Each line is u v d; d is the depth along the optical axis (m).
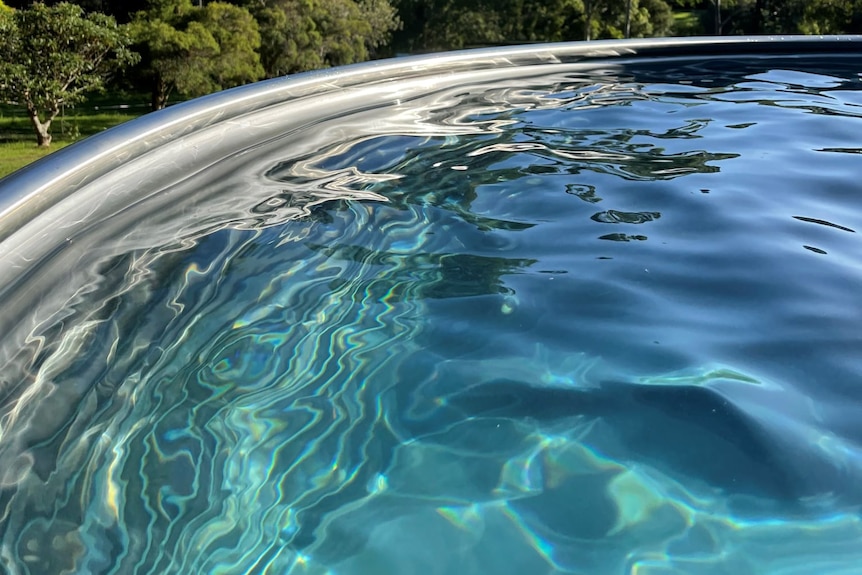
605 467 0.92
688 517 0.84
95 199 1.64
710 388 1.04
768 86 3.46
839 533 0.81
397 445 0.98
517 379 1.10
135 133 1.86
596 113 2.87
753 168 2.04
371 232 1.67
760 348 1.13
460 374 1.12
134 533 0.85
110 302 1.34
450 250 1.55
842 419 0.97
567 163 2.16
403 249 1.57
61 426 1.03
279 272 1.47
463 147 2.36
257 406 1.07
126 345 1.22
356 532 0.84
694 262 1.43
